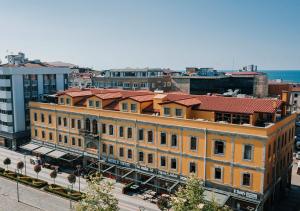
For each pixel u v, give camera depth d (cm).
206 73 9594
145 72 10181
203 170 4803
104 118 6009
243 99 5062
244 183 4459
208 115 5025
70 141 6762
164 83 10125
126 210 4812
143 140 5491
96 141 6231
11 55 10156
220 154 4616
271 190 4709
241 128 4372
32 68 8369
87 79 11588
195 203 2950
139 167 5591
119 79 10162
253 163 4316
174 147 5097
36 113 7456
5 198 5291
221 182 4650
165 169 5266
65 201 5178
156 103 5662
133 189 5494
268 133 4225
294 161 7525
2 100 8162
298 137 8600
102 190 3397
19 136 8212
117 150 5906
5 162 6384
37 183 5812
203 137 4744
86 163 6544
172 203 3052
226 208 3328
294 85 12356
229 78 8181
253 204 4409
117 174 5969
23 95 8238
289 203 5216
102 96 6238
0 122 8400
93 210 3266
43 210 4834
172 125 5053
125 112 5688
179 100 5184
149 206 4959
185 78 8331
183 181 5041
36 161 7169
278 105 4697
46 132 7288
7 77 7938
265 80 9031
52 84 8962
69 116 6675
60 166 7019
